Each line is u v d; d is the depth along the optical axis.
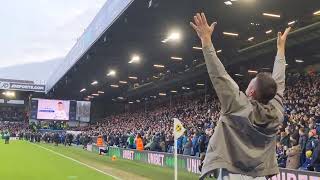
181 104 52.53
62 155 34.81
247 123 3.02
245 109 3.03
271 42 31.02
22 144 54.19
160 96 64.38
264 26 26.88
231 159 3.06
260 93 3.15
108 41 31.97
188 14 24.25
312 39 29.05
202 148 21.39
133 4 22.58
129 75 50.84
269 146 3.12
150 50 35.34
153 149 29.53
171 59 39.41
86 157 33.44
